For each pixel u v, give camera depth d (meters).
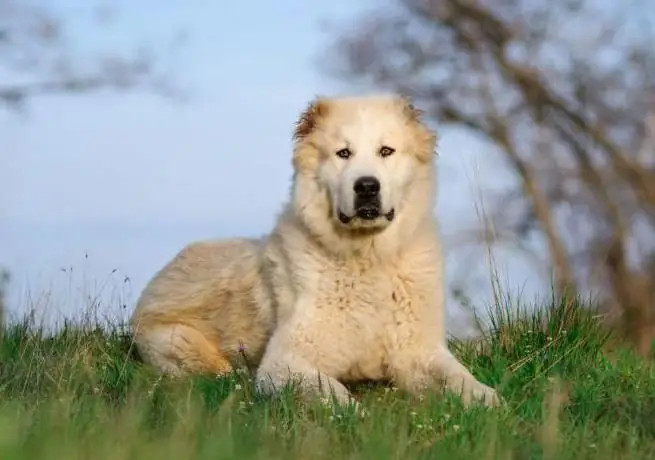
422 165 12.71
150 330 13.80
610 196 41.38
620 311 16.08
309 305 12.37
